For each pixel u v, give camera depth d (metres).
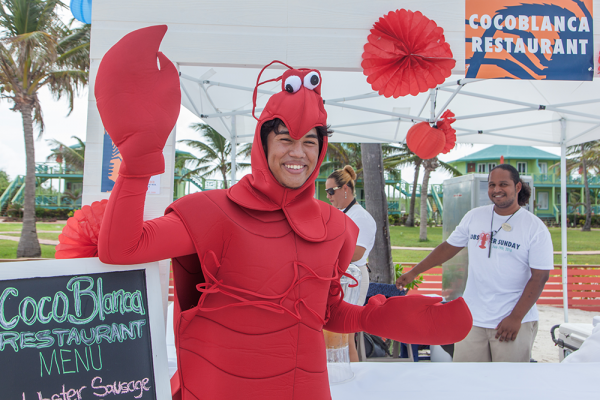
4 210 27.53
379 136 5.04
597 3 2.33
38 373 0.89
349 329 1.15
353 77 3.49
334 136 5.01
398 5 2.28
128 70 0.74
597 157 26.62
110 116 0.74
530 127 4.51
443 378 1.44
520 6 2.30
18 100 15.79
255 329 0.90
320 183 29.19
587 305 8.07
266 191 0.95
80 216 1.07
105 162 2.05
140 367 0.97
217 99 3.90
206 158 25.23
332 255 1.01
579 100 3.69
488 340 2.24
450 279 4.11
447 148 2.96
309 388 0.94
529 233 2.14
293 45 2.24
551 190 34.72
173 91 0.78
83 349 0.94
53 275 0.94
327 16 2.26
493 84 3.53
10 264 0.91
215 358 0.90
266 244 0.92
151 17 2.16
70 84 15.69
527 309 2.07
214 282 0.91
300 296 0.94
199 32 2.19
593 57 2.32
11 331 0.89
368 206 6.15
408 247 22.50
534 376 1.46
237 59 2.21
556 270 9.19
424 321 1.03
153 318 1.00
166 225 0.87
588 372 1.51
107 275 0.99
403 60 2.22
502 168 2.25
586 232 29.66
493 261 2.23
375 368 1.53
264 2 2.23
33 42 13.81
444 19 2.30
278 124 0.94
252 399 0.88
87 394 0.92
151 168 0.76
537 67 2.30
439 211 34.66
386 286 3.15
